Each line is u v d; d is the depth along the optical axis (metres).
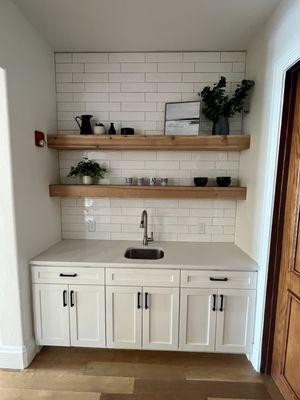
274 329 1.79
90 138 2.10
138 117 2.31
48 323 1.98
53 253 2.08
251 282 1.86
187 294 1.88
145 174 2.38
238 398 1.66
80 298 1.94
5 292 1.81
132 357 2.03
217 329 1.91
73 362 1.96
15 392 1.69
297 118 1.54
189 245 2.33
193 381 1.80
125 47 2.19
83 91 2.31
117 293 1.92
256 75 1.96
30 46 1.88
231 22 1.81
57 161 2.37
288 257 1.62
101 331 1.96
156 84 2.28
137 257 2.31
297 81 1.54
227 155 2.33
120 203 2.43
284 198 1.66
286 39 1.51
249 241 2.04
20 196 1.79
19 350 1.87
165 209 2.42
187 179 2.36
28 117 1.87
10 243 1.76
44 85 2.11
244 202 2.16
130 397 1.67
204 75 2.25
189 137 2.05
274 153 1.65
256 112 1.94
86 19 1.80
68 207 2.44
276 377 1.76
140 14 1.73
